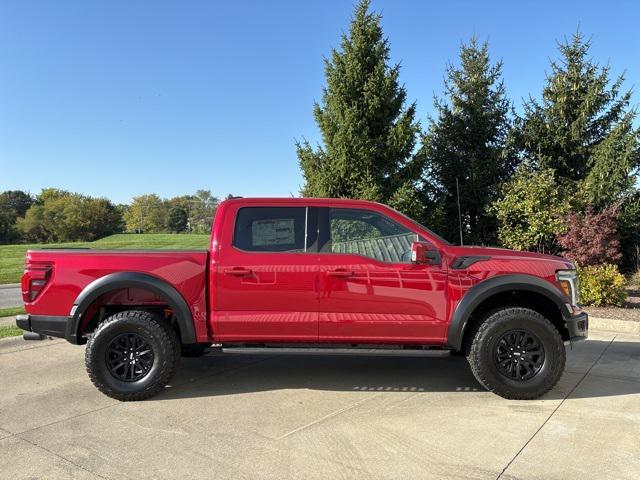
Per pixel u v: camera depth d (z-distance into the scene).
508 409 4.45
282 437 3.87
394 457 3.52
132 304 5.05
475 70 12.91
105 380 4.64
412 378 5.42
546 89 12.62
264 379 5.39
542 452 3.58
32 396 4.83
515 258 4.79
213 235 4.85
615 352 6.43
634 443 3.73
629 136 11.50
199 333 4.76
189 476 3.27
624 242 12.59
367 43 11.53
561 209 10.77
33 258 4.79
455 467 3.37
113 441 3.80
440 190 13.15
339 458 3.51
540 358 4.65
